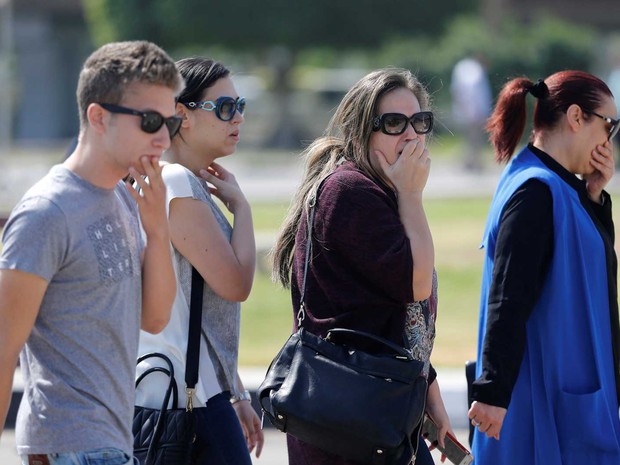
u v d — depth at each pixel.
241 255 15.28
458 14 118.75
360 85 14.42
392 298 13.69
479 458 15.60
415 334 14.08
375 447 13.17
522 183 15.00
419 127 14.22
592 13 146.38
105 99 11.49
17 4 138.50
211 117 15.52
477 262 43.38
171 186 14.77
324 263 13.87
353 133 14.34
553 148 15.75
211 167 16.16
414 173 13.87
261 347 30.42
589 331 14.97
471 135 86.88
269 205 61.53
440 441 15.49
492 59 124.06
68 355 11.54
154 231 12.23
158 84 11.55
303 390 13.44
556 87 15.69
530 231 14.75
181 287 14.94
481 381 14.52
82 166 11.66
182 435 14.54
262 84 133.25
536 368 15.09
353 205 13.61
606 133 15.67
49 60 141.25
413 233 13.66
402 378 13.36
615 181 72.25
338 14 114.69
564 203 14.96
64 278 11.48
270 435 25.70
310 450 14.12
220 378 15.18
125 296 11.88
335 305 13.77
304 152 15.57
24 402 11.85
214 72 15.55
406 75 14.46
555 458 14.92
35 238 11.20
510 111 16.16
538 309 15.05
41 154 107.19
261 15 114.00
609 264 15.31
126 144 11.55
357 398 13.21
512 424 15.22
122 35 117.88
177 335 14.87
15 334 11.23
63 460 11.53
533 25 138.00
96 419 11.56
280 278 15.43
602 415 14.87
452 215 57.03
